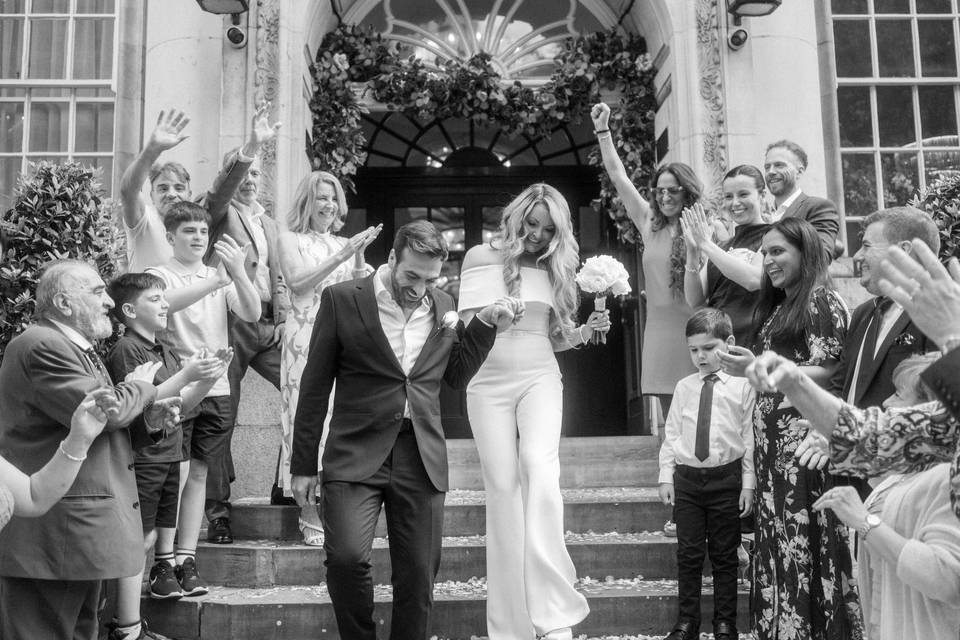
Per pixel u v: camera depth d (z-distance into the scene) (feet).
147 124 21.48
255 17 21.09
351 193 27.25
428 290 11.75
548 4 24.97
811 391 7.26
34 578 9.66
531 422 12.14
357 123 23.04
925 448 7.14
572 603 11.56
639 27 23.56
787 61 22.45
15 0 23.13
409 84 22.99
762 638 11.18
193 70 21.44
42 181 14.28
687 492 13.21
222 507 15.42
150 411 10.36
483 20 24.86
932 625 7.02
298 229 15.80
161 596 13.17
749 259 14.33
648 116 23.03
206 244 14.53
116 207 18.30
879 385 9.66
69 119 22.79
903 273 6.73
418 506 11.01
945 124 23.43
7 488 8.53
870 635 8.68
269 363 16.51
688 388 13.61
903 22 23.76
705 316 13.52
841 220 22.52
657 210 15.80
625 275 12.45
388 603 13.12
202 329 14.38
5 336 13.52
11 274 13.61
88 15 23.08
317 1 21.62
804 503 10.90
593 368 26.71
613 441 20.42
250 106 20.97
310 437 11.14
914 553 6.85
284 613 13.01
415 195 27.40
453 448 19.33
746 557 14.48
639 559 14.73
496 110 23.29
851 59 23.56
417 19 24.81
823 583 10.73
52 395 9.62
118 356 12.09
